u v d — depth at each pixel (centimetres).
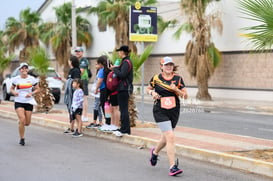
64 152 1112
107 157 1052
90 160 1016
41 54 1897
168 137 865
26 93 1202
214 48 2744
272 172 862
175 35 2792
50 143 1244
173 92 875
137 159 1029
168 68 871
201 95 2792
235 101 2739
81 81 1344
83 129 1416
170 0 3475
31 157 1048
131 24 1464
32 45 4628
